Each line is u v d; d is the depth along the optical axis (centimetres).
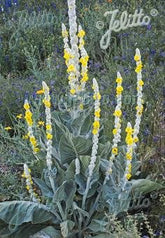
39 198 368
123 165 360
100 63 592
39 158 354
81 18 701
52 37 652
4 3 756
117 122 318
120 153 365
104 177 354
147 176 381
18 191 393
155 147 396
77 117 346
